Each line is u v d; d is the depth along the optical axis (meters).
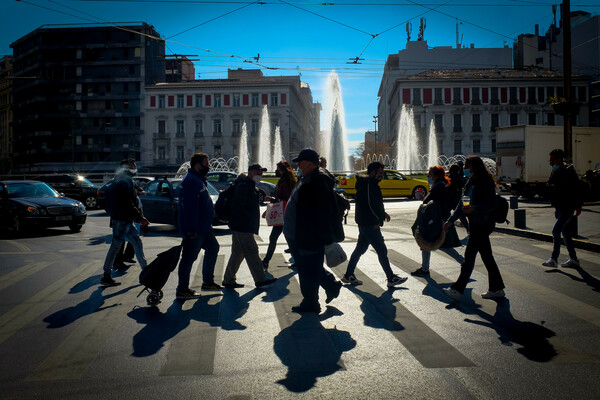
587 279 6.60
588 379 3.43
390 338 4.34
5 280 7.09
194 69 95.38
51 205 12.88
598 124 64.81
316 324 4.80
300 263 5.17
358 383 3.40
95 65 75.44
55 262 8.59
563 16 16.30
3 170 86.75
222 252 9.39
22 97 81.12
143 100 75.19
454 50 77.69
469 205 5.59
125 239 6.88
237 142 74.38
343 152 62.44
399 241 10.34
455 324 4.73
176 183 13.53
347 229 12.73
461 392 3.24
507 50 76.94
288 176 7.80
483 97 68.62
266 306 5.51
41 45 75.75
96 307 5.57
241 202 6.23
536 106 67.75
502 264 7.69
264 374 3.58
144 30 75.06
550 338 4.30
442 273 7.14
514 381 3.40
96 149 75.88
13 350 4.17
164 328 4.74
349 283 6.51
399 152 69.19
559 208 7.31
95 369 3.71
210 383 3.43
